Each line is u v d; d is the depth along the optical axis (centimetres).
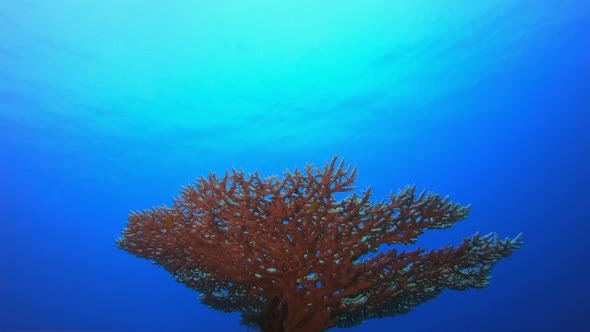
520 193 3569
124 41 2920
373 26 2975
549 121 3325
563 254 3353
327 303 531
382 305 631
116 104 3369
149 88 3303
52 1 2572
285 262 486
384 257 491
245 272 522
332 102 3619
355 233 466
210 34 3006
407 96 3503
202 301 725
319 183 431
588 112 3152
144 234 532
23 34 2720
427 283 571
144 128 3628
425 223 469
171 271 630
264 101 3588
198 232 481
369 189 446
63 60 2953
